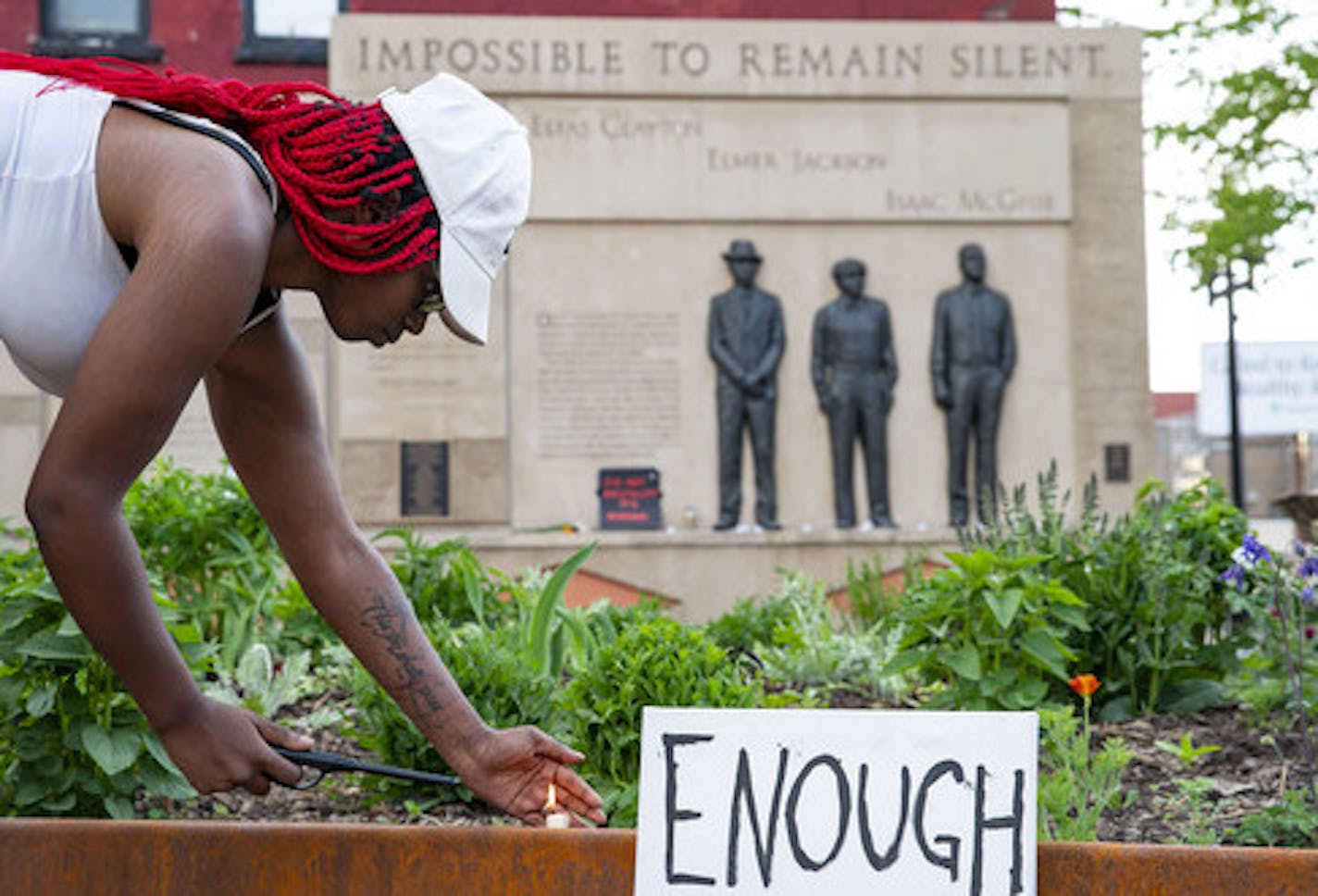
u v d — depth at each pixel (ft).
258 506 7.27
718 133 38.86
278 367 7.09
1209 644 16.14
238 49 41.78
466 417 37.91
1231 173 47.75
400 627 7.22
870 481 38.14
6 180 5.90
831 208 38.88
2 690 10.71
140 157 5.87
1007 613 13.32
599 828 6.58
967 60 39.37
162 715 6.39
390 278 6.30
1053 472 16.78
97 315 6.01
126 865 6.44
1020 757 6.09
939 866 6.08
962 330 38.47
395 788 11.93
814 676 17.70
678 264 38.63
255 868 6.41
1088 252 39.37
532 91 38.50
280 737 6.89
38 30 41.57
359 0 41.19
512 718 12.11
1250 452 88.79
